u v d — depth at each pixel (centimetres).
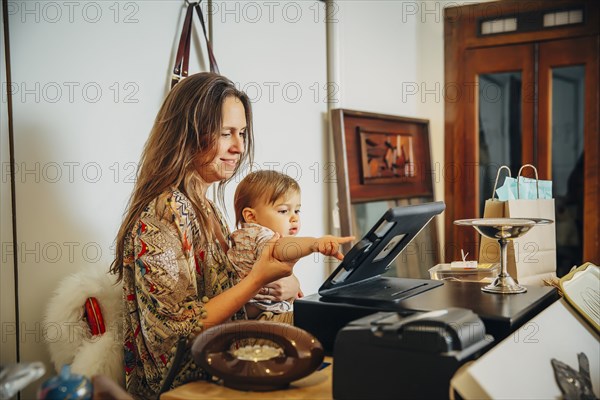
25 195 139
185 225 126
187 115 132
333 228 270
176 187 130
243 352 107
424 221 129
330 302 119
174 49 182
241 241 150
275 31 230
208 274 134
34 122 140
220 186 157
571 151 315
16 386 89
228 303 123
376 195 290
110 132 160
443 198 345
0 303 134
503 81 329
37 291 142
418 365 90
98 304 138
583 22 308
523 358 96
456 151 341
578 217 315
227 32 205
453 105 341
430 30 346
